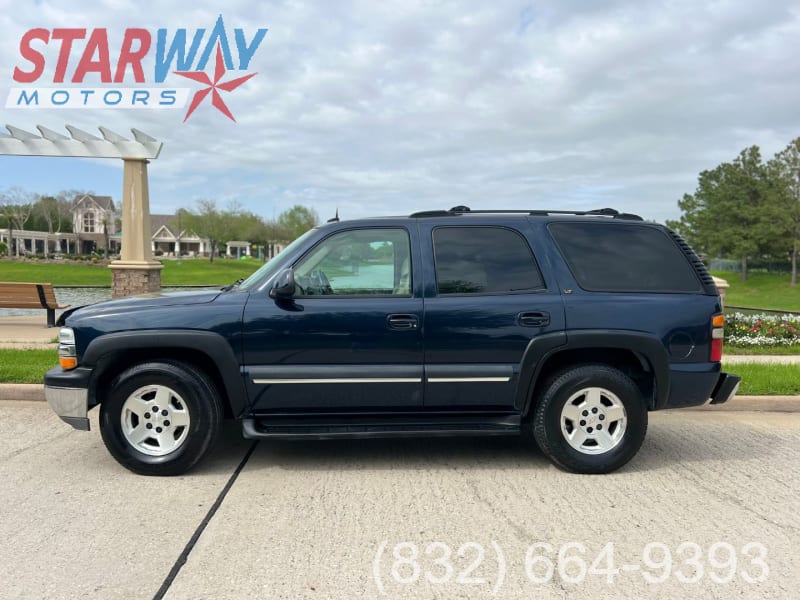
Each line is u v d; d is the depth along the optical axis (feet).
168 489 14.15
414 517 12.75
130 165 43.98
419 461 16.40
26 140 42.86
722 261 203.21
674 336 15.20
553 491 14.29
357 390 14.90
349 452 17.13
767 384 23.90
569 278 15.33
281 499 13.62
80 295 80.69
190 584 10.06
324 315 14.69
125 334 14.44
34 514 12.72
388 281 15.19
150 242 45.75
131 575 10.31
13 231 285.23
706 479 15.20
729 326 36.63
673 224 193.88
